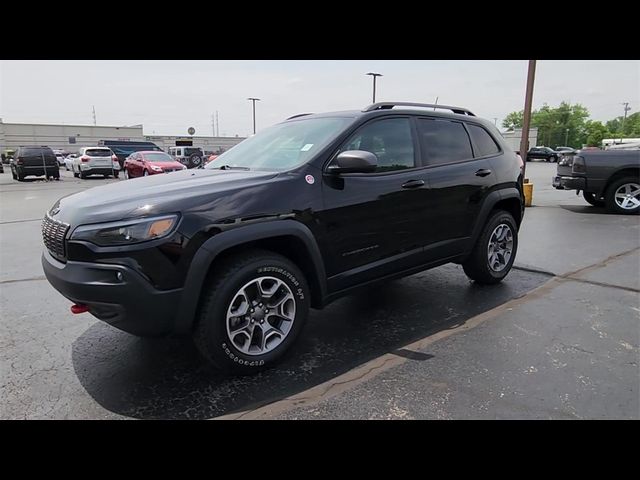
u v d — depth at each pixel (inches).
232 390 107.4
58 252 106.4
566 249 244.1
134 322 99.2
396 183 138.9
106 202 104.1
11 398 105.0
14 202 512.1
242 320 111.6
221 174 127.3
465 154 167.6
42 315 158.4
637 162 350.0
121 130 2659.9
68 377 114.3
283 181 116.5
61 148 2485.2
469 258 176.4
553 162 1903.3
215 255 103.2
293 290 117.6
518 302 164.6
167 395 105.6
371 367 117.7
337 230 125.2
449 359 121.3
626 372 112.9
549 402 100.2
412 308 160.4
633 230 295.4
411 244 146.7
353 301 168.9
